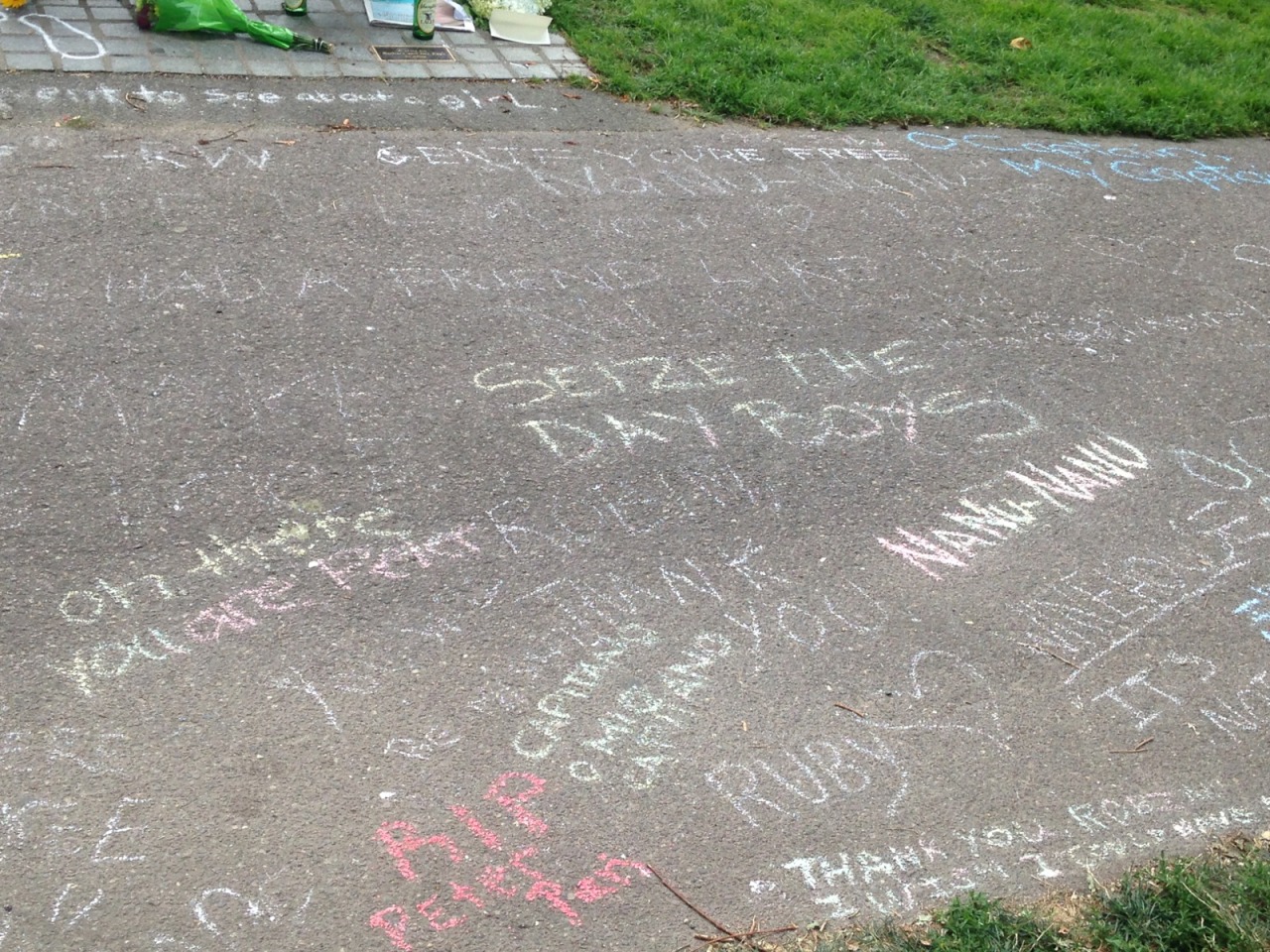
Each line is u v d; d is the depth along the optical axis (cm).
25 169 296
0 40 348
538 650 193
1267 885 165
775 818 172
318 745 173
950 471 245
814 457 244
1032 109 416
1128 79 450
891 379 272
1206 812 182
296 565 202
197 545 203
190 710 175
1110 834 177
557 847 165
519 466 231
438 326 267
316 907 153
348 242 290
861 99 398
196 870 155
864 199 347
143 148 313
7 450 215
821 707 190
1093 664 204
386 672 185
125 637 185
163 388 236
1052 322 303
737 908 160
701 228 320
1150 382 284
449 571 205
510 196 319
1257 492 251
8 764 164
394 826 164
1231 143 428
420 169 325
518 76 382
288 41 373
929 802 177
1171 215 367
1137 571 225
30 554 196
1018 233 342
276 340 254
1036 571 222
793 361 273
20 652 179
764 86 392
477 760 174
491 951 151
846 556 220
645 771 176
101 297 259
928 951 156
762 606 207
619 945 154
